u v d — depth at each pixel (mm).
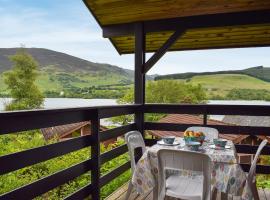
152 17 4441
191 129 3803
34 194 2236
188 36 4926
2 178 4473
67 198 2713
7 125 1982
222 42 5082
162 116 9570
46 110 2234
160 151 2238
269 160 6422
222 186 2363
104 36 4812
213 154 2447
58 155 2486
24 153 2123
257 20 4020
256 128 4082
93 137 3018
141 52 4520
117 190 3650
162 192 2334
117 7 4383
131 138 3092
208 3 4070
